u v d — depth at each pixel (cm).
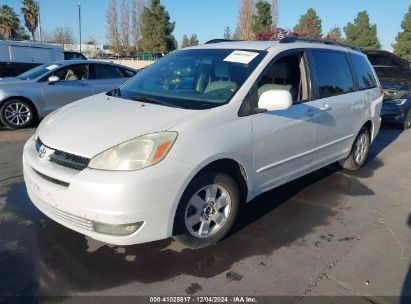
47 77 839
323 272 313
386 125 1012
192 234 322
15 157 583
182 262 317
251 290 288
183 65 417
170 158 288
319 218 409
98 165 282
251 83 360
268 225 388
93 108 357
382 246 357
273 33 1814
